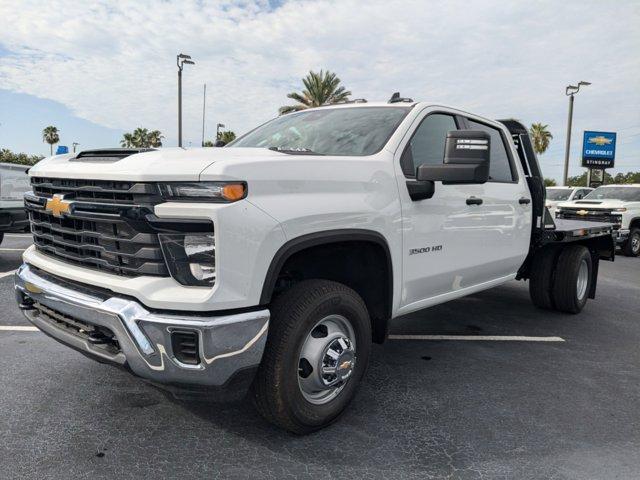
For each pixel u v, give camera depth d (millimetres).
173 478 2525
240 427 3037
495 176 4680
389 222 3246
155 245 2449
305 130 3883
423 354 4492
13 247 9734
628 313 6250
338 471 2627
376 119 3727
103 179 2545
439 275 3852
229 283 2398
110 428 2990
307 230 2701
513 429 3125
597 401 3574
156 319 2373
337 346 2982
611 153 30828
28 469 2559
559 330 5383
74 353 4180
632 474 2670
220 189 2383
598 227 6074
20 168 7914
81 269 2789
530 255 5688
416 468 2674
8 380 3627
